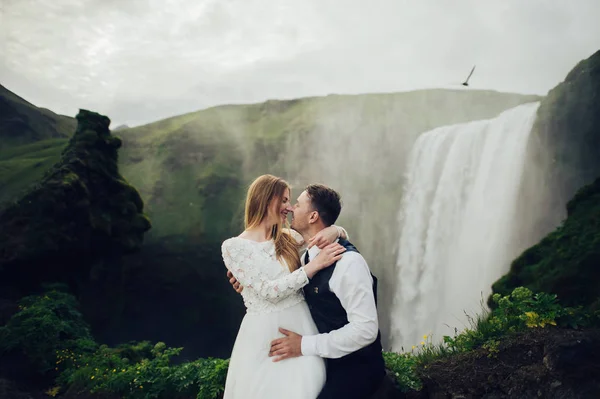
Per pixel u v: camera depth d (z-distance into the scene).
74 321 9.87
